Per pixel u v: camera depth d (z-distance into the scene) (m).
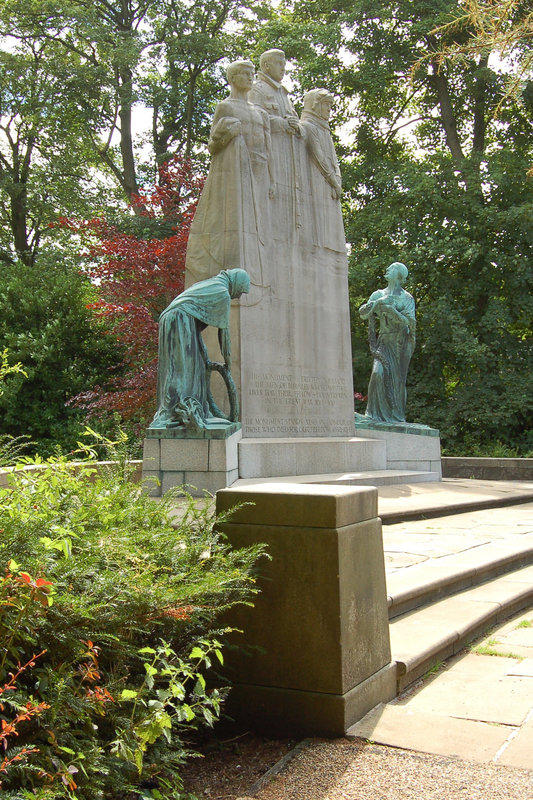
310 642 3.66
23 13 27.97
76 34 29.45
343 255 14.55
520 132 26.55
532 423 24.53
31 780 2.38
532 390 23.33
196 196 21.83
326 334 13.95
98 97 28.66
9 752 2.32
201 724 3.75
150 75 30.61
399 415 16.19
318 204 14.08
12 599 2.50
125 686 2.93
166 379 10.81
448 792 3.03
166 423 10.49
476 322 25.30
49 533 3.03
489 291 24.92
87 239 25.17
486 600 6.02
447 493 12.74
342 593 3.65
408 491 12.70
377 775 3.19
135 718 2.86
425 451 15.46
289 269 13.30
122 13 30.20
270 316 12.81
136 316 19.70
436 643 4.70
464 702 4.04
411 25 24.73
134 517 3.82
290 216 13.45
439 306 23.36
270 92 13.69
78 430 22.31
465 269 25.23
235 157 12.39
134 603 2.98
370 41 25.53
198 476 10.22
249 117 12.76
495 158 24.12
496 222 23.33
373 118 27.88
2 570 2.64
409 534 8.94
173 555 3.60
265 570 3.75
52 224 23.22
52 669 2.69
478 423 23.75
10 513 2.84
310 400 13.44
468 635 5.24
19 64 27.48
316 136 14.10
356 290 25.08
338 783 3.13
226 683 3.79
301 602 3.69
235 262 12.20
